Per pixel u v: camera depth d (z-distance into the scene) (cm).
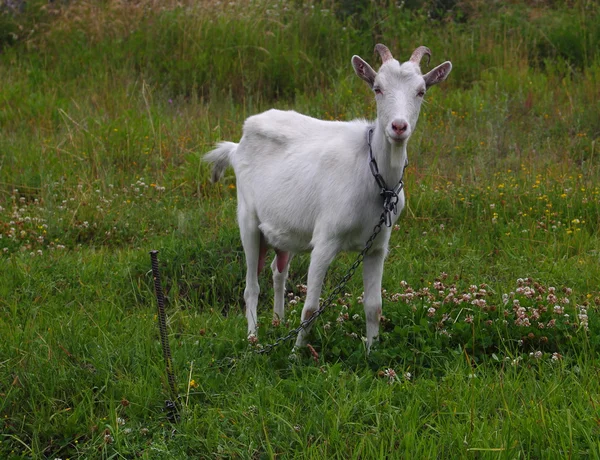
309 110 1362
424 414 562
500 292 760
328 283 833
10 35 1677
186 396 593
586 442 511
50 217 973
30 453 551
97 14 1708
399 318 698
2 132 1288
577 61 1555
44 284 809
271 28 1639
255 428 552
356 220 653
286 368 652
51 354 640
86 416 573
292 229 702
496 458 495
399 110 609
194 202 1080
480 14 1714
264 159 741
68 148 1211
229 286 836
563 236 920
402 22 1623
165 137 1245
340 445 527
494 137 1215
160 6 1708
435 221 993
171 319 751
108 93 1446
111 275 846
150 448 536
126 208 1037
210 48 1585
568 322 673
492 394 576
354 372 626
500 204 1011
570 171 1124
